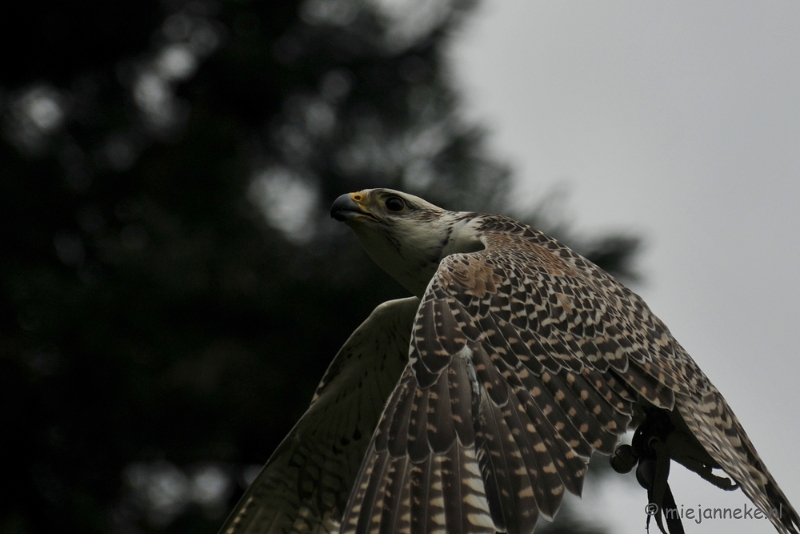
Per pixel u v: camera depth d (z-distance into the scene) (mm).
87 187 15930
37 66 16828
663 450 5891
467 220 7141
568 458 4797
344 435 6891
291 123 17562
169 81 17375
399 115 17109
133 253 14703
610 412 5168
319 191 17125
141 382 13969
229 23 17141
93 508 14312
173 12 16938
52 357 14234
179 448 14516
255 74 16703
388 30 17484
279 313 14430
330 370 6891
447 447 4699
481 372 5035
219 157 15602
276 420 14555
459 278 5461
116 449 14617
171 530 14258
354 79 17531
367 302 14227
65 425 14531
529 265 5809
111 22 16469
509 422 4855
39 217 15930
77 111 16828
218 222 15453
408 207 7320
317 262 14953
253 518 6793
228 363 14289
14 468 14609
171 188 15578
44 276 14609
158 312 14539
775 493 5746
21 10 16094
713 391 5930
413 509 4535
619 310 5891
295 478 6836
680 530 5781
